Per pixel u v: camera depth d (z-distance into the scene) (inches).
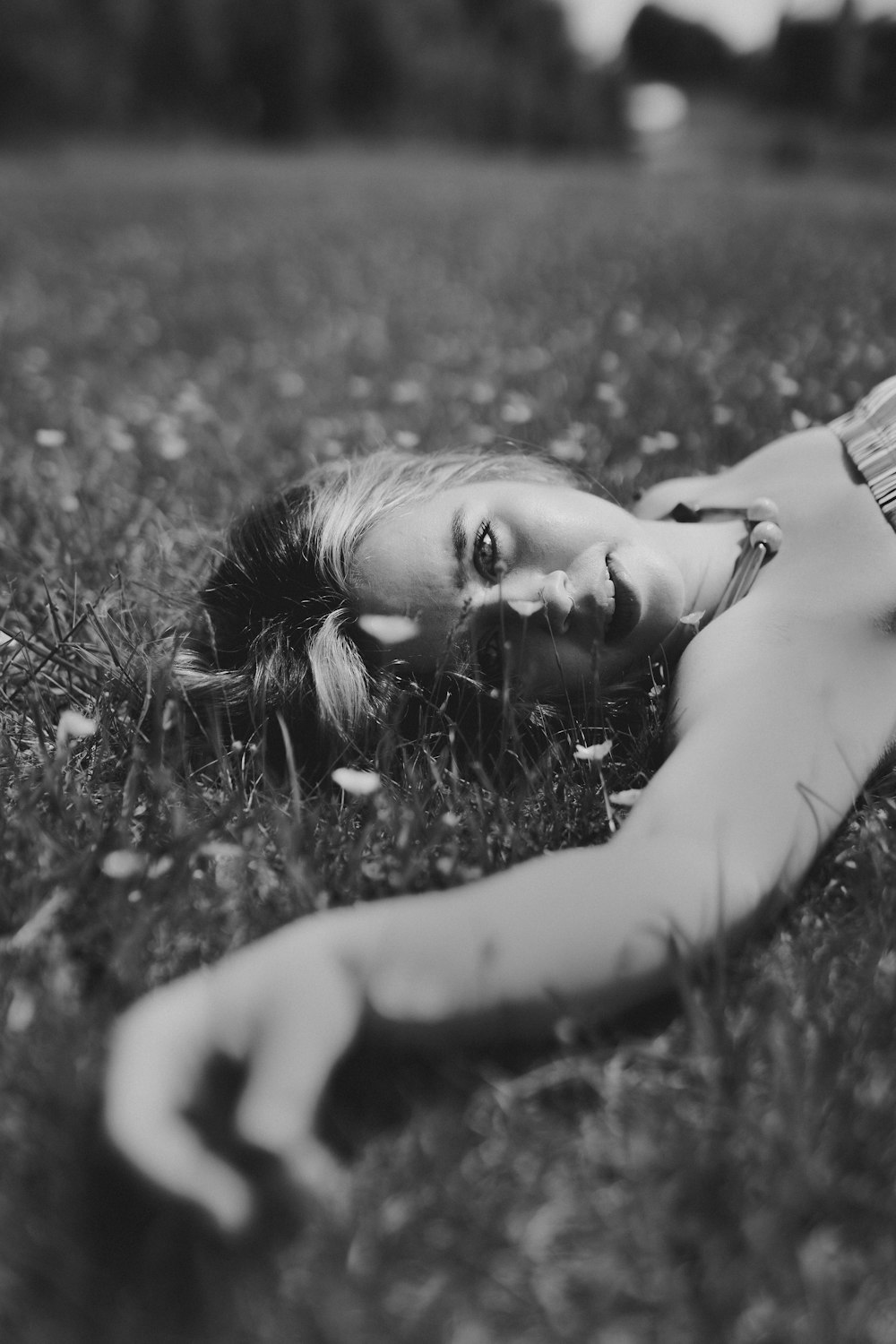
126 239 421.4
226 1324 39.6
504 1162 45.6
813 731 60.6
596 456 119.1
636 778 70.0
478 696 71.2
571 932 48.5
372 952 46.6
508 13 2097.7
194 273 320.8
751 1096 47.8
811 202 518.6
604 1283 41.1
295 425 146.6
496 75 1828.2
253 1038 44.3
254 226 471.8
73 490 116.6
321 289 283.7
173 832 62.0
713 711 61.5
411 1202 43.8
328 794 69.2
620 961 48.7
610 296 242.2
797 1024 49.8
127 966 53.4
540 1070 48.8
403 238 406.0
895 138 1120.8
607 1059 49.8
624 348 185.0
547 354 181.9
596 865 51.0
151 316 248.7
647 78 2426.2
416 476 82.2
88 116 1402.6
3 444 140.9
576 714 74.1
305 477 88.0
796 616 68.2
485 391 152.9
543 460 95.4
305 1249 41.6
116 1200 41.1
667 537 78.6
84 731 65.7
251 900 58.9
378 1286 40.8
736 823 54.4
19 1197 43.6
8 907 58.2
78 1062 48.8
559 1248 43.0
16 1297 40.5
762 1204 42.9
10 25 1301.7
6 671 79.9
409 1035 46.9
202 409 152.6
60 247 396.2
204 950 56.1
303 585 74.9
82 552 100.3
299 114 1633.9
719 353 172.2
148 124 1493.6
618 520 75.0
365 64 1711.4
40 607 89.7
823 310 200.1
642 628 72.4
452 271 306.3
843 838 62.6
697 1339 39.7
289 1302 40.2
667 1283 41.0
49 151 1221.1
